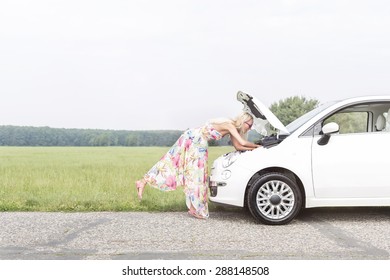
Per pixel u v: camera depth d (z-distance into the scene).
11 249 5.71
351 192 7.09
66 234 6.46
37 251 5.61
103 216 7.80
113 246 5.81
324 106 7.60
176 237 6.25
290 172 7.29
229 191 7.13
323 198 7.10
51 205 8.59
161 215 7.90
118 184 11.34
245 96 7.33
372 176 7.06
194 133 7.63
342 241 6.01
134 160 28.91
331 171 7.07
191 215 7.88
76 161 26.83
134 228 6.82
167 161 7.76
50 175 14.31
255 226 6.97
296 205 7.04
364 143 7.12
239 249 5.63
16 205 8.62
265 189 7.11
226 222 7.27
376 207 8.58
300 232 6.55
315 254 5.40
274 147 7.17
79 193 9.87
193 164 7.58
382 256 5.32
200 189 7.55
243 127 7.53
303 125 7.27
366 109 7.39
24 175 14.31
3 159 29.31
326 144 7.13
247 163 7.12
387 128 7.37
